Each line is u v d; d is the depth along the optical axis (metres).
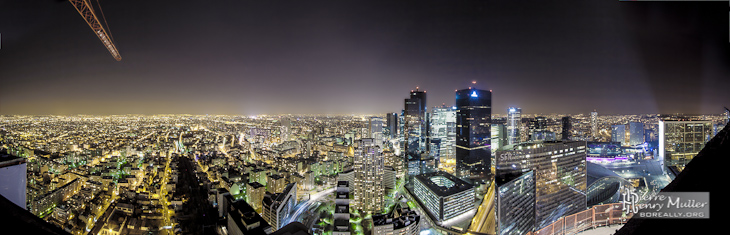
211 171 164.62
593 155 192.38
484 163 198.38
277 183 140.12
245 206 89.56
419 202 132.00
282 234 60.88
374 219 93.38
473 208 126.00
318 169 177.62
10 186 20.36
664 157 161.62
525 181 88.62
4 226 10.53
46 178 125.38
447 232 107.44
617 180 127.19
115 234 86.81
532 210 91.38
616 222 86.00
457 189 123.00
